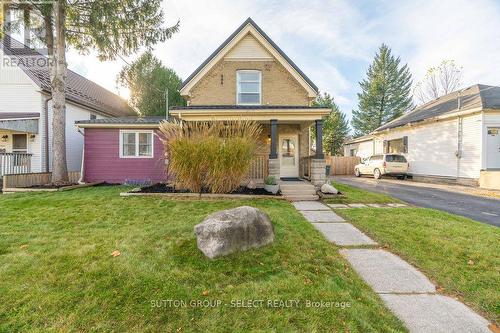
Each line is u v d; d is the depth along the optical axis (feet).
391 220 18.70
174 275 9.83
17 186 30.50
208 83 40.04
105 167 39.17
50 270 10.02
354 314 7.75
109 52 34.63
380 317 7.76
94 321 7.42
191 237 13.44
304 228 16.33
